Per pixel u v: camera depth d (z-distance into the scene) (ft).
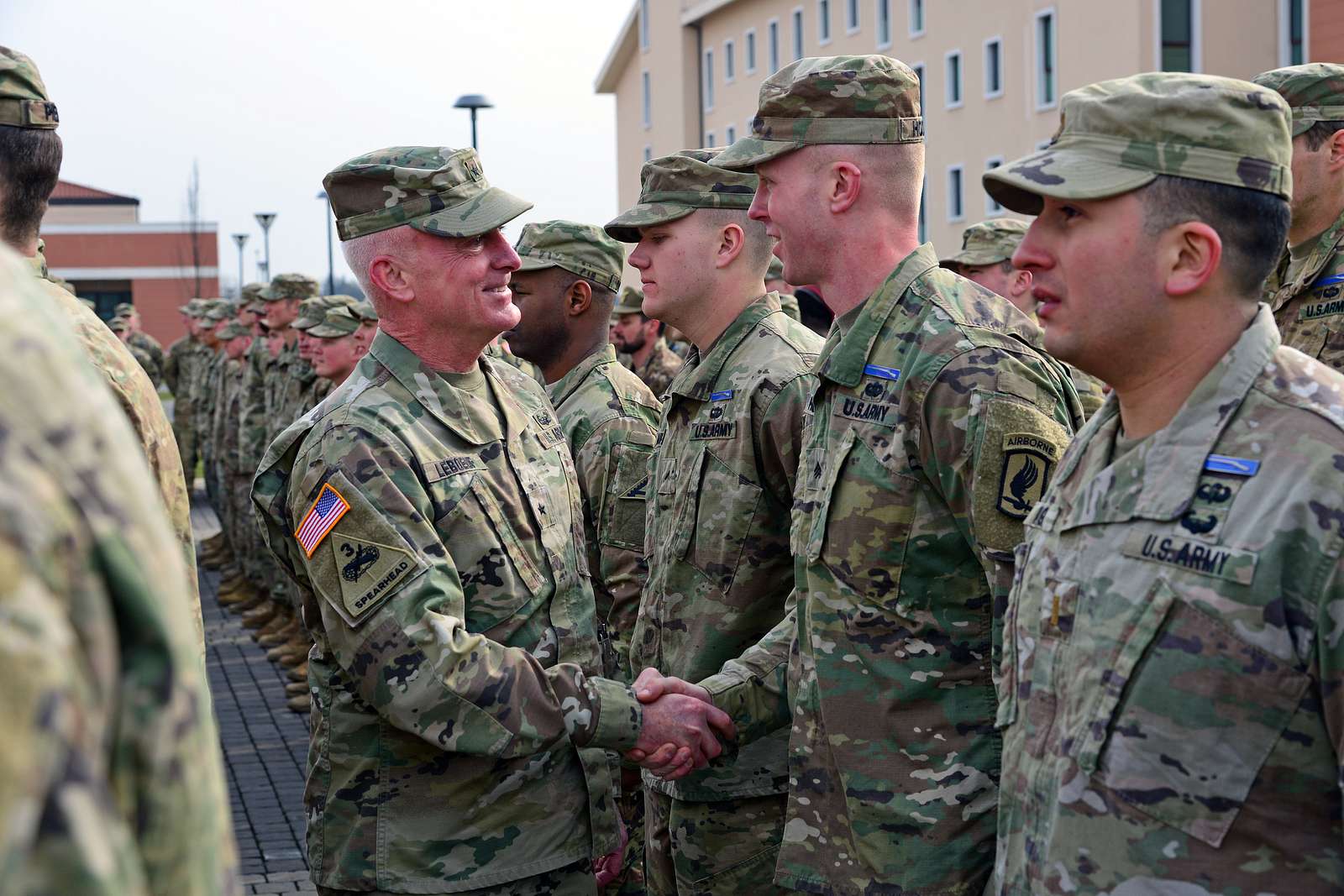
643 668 12.63
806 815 10.05
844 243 10.25
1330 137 13.96
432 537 10.10
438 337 10.85
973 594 9.48
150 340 63.16
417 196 10.67
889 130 10.18
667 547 12.31
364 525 9.95
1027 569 7.45
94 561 3.04
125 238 162.20
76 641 2.89
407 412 10.50
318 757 10.64
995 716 9.46
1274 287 15.29
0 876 2.50
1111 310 6.86
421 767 10.30
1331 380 6.49
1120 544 6.72
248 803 22.22
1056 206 7.07
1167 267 6.73
